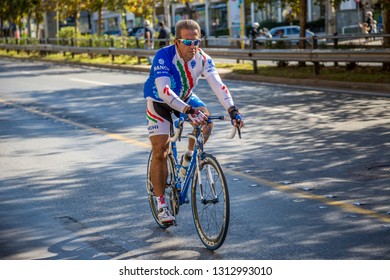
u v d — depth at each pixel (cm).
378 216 909
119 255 806
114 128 1773
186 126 1762
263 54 3164
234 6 8138
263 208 973
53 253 823
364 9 5769
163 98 791
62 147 1538
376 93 2277
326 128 1627
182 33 804
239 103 2188
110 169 1289
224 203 768
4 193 1142
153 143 852
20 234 906
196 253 802
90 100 2453
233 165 1269
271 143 1470
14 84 3306
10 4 8012
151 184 920
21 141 1638
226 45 5519
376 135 1504
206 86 2859
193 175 836
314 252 780
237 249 806
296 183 1112
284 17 7681
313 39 2870
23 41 7294
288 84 2784
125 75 3697
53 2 6731
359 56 2639
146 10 5803
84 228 921
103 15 12638
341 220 898
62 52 6531
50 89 2967
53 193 1126
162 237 870
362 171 1177
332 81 2584
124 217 968
